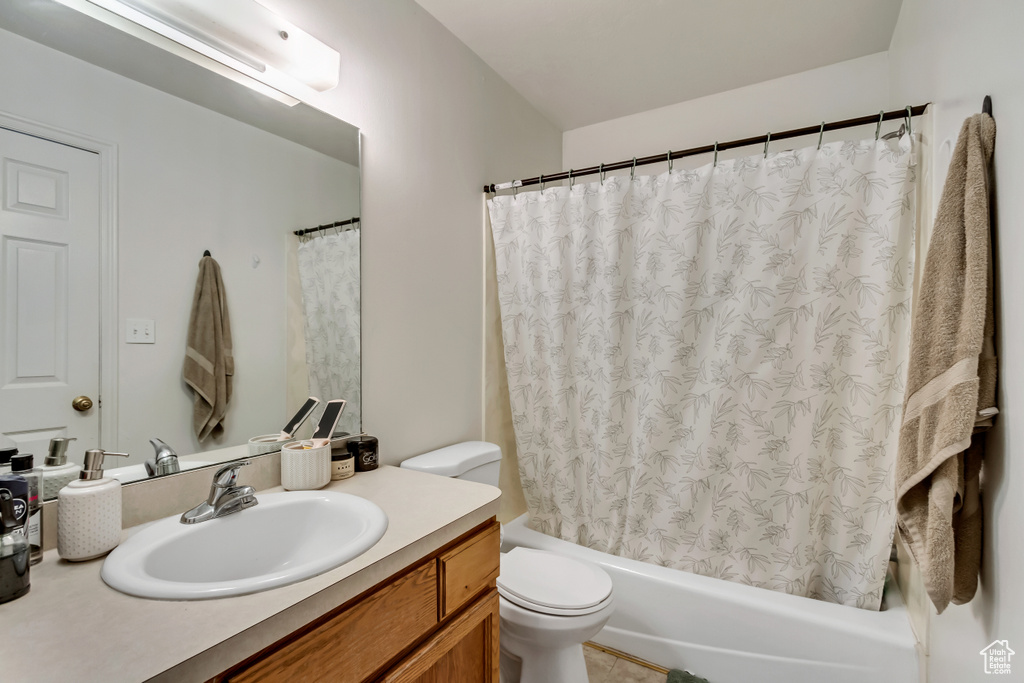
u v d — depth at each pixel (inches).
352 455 53.2
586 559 73.2
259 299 48.5
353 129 58.0
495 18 72.5
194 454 43.1
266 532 40.1
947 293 39.4
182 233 42.3
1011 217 33.5
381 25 62.3
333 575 29.8
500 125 89.4
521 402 82.5
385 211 63.1
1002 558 34.5
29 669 21.4
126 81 38.7
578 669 56.5
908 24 66.8
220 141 45.2
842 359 59.2
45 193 34.4
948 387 37.8
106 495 33.3
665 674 65.7
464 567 40.7
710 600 63.6
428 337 71.1
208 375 44.3
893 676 53.5
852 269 58.1
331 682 29.3
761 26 75.6
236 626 24.7
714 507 67.0
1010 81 33.1
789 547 62.9
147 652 22.7
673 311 67.9
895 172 55.2
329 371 55.5
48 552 33.8
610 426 73.8
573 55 82.9
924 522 40.9
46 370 34.4
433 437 72.2
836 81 86.7
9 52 32.7
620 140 107.2
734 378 64.7
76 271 35.9
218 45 43.4
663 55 83.1
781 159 61.2
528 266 79.7
